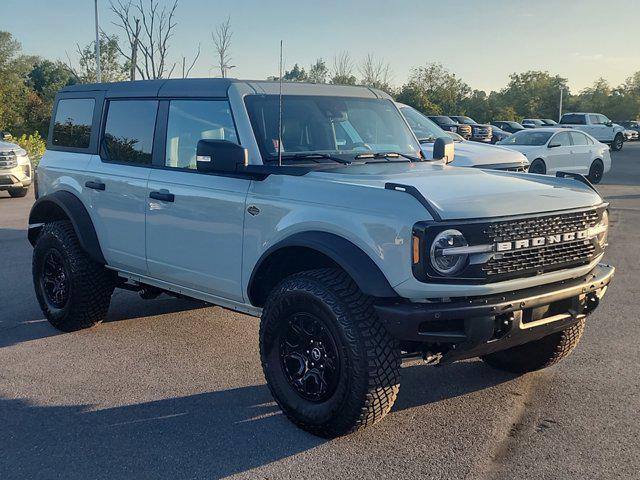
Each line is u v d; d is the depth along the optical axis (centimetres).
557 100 9775
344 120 530
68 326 621
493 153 1132
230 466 386
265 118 489
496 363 532
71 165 623
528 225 395
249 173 461
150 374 524
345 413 398
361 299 397
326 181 424
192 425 438
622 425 434
